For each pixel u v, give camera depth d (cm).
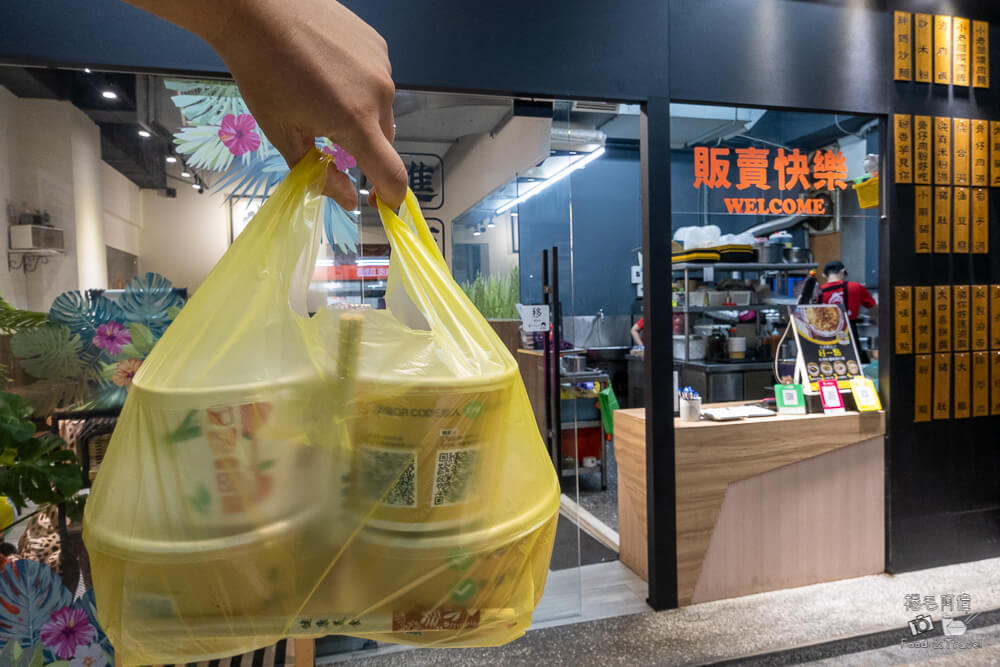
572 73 210
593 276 559
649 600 233
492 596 45
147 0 39
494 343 51
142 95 169
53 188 164
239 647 41
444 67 196
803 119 265
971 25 267
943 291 266
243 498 40
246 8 40
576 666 195
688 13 224
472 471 44
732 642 206
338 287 185
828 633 211
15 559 155
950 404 267
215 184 173
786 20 238
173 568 39
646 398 231
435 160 214
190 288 172
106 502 41
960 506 270
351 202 59
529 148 223
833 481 254
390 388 43
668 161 225
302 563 41
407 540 42
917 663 198
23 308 162
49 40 161
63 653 158
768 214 264
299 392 42
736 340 368
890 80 255
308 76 42
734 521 240
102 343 165
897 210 259
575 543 250
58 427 161
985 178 271
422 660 201
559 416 244
